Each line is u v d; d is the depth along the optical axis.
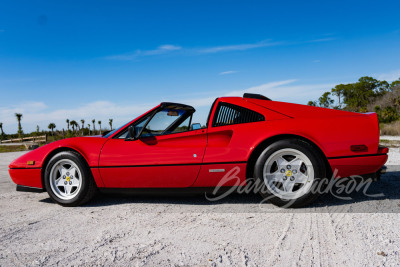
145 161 3.12
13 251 2.13
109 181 3.26
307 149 2.78
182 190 3.15
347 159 2.80
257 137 2.91
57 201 3.34
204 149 3.01
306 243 2.07
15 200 3.75
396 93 53.66
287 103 3.10
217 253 1.97
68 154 3.29
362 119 2.87
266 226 2.44
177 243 2.17
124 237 2.33
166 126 3.51
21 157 3.56
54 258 1.99
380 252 1.88
